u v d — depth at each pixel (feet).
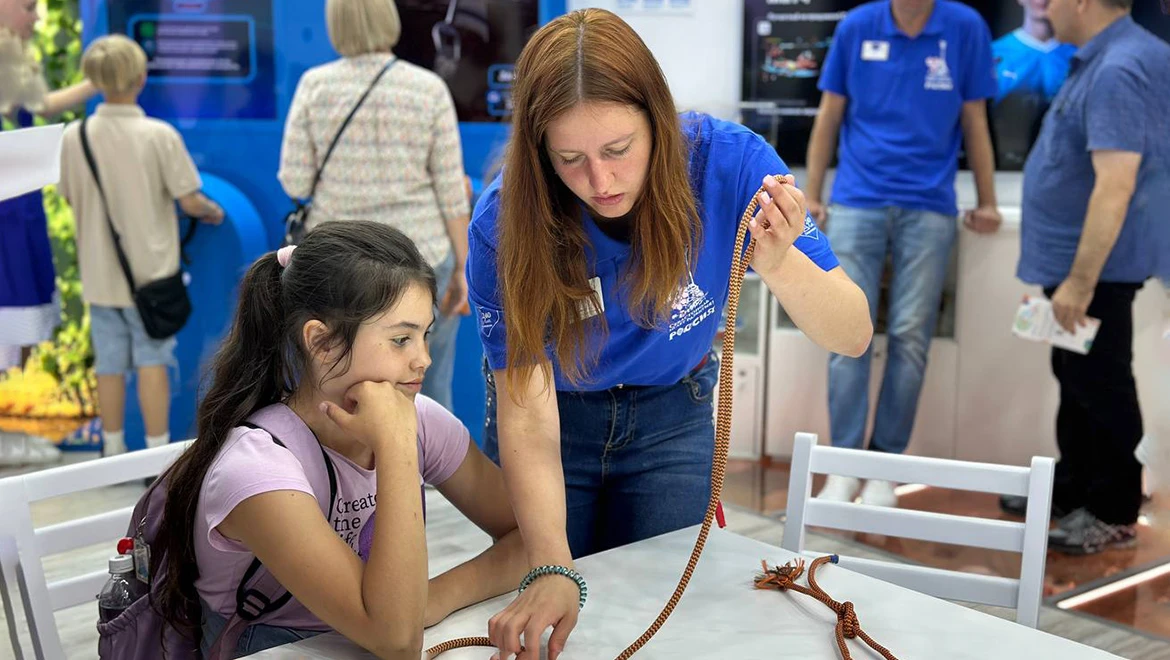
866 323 4.90
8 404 15.05
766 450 13.92
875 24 12.17
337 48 11.39
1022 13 12.34
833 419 12.84
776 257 4.25
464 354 13.88
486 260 4.88
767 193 4.13
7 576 5.09
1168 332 11.53
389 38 11.37
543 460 4.87
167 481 4.72
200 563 4.56
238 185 13.85
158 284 12.44
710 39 13.67
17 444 14.08
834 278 4.76
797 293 4.57
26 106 12.61
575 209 4.75
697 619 4.25
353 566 4.17
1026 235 11.23
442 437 5.17
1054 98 11.39
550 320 4.76
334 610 4.10
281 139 13.70
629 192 4.36
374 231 4.58
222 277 13.29
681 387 6.02
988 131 12.75
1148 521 11.62
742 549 4.99
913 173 12.22
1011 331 12.55
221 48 13.53
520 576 4.78
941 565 10.55
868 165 12.41
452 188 11.73
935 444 13.12
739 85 13.73
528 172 4.41
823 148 12.85
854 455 5.69
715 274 5.11
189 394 13.69
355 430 4.33
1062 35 10.52
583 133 4.15
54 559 10.68
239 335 4.75
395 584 4.05
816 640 4.07
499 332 4.98
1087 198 10.62
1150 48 9.96
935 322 12.52
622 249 4.85
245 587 4.54
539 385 4.95
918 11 11.97
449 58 13.50
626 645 4.06
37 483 5.20
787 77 13.52
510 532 5.02
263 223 13.92
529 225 4.48
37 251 12.57
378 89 11.24
